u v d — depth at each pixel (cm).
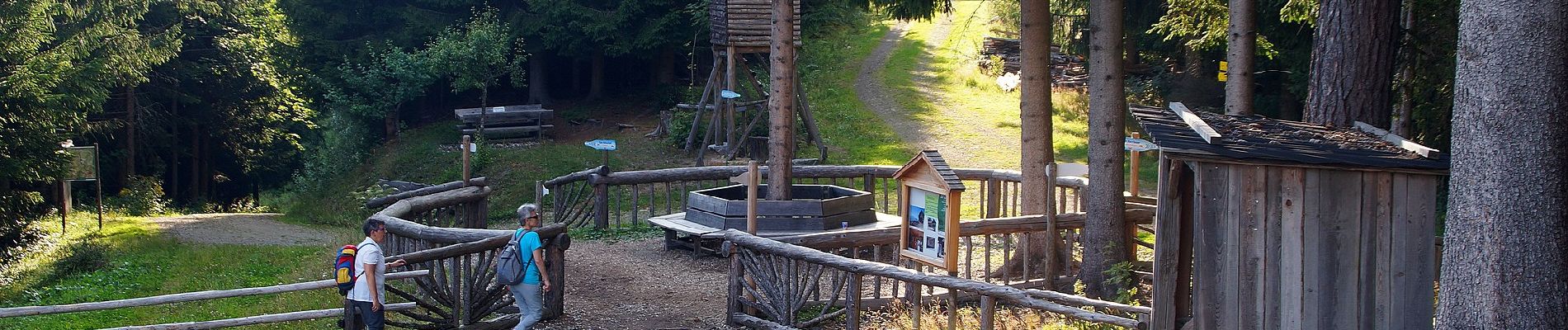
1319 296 661
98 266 1658
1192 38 1806
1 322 1153
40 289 1502
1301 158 650
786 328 983
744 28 2314
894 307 1009
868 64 3472
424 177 2728
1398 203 657
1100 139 1107
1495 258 629
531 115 2873
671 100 3191
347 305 925
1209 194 670
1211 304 673
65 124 2184
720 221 1359
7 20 1948
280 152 3725
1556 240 617
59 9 2166
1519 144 619
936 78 3234
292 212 2680
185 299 941
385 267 949
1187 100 2280
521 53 3166
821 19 3216
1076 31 2195
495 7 3072
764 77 2738
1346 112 1016
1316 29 1060
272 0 3294
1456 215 652
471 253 1015
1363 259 661
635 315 1099
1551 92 614
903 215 1036
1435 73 1198
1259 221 663
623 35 3048
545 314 1066
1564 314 618
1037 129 1232
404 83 2986
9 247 1939
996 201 1555
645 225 1681
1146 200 1260
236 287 1367
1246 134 718
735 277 1043
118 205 2783
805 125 2553
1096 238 1116
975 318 958
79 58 2170
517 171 2555
